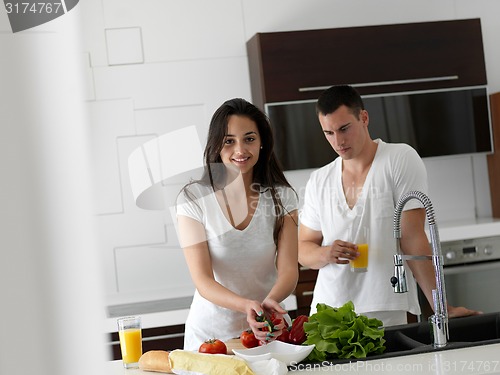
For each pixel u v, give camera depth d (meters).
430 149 4.27
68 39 0.23
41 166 0.22
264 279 2.32
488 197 4.71
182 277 4.17
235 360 1.71
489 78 4.67
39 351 0.22
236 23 4.35
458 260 4.09
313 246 2.67
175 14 4.27
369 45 4.19
